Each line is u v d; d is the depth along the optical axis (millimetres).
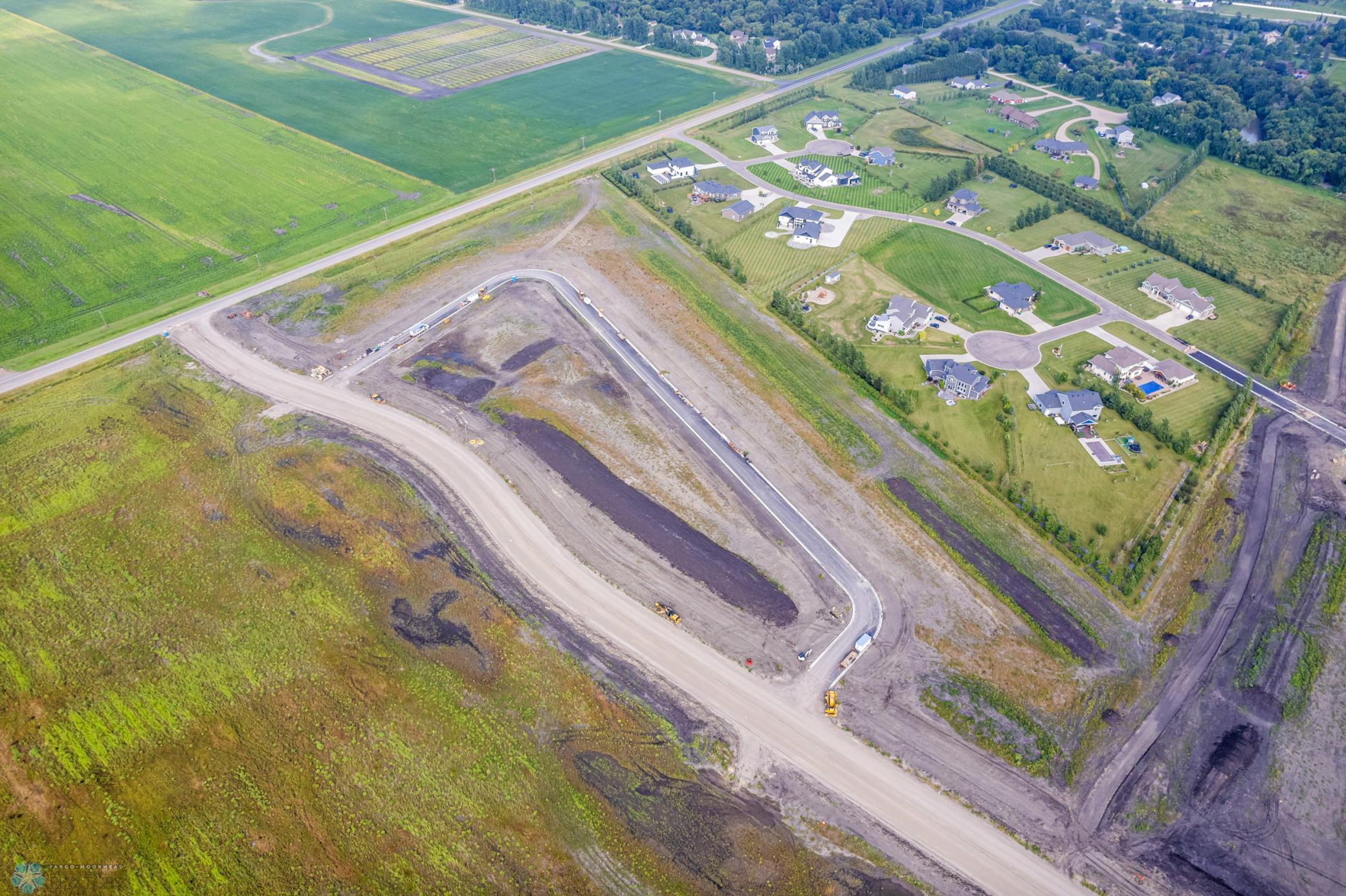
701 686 75938
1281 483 99812
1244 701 75875
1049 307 132875
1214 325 128250
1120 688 77062
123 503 93562
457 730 72312
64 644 78500
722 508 94625
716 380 114938
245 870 63219
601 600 83688
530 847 64812
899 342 124562
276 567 86375
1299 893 62594
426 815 66625
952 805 67750
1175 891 62719
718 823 66438
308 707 73750
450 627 80750
